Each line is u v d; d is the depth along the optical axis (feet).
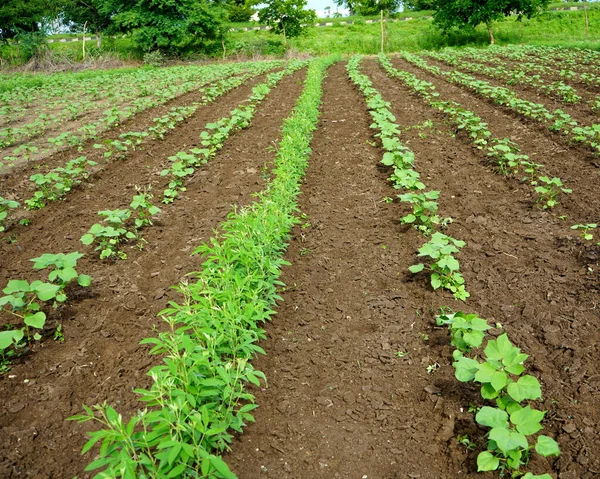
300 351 13.55
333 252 18.85
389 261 17.95
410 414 11.35
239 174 27.78
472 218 20.88
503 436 9.01
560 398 11.47
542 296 15.29
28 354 13.74
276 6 123.44
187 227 21.68
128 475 7.87
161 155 31.99
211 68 83.05
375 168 27.55
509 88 47.39
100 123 41.45
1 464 10.26
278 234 17.79
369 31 138.31
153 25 117.39
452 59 72.90
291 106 45.14
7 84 64.18
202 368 10.84
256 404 11.48
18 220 22.82
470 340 11.91
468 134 32.65
